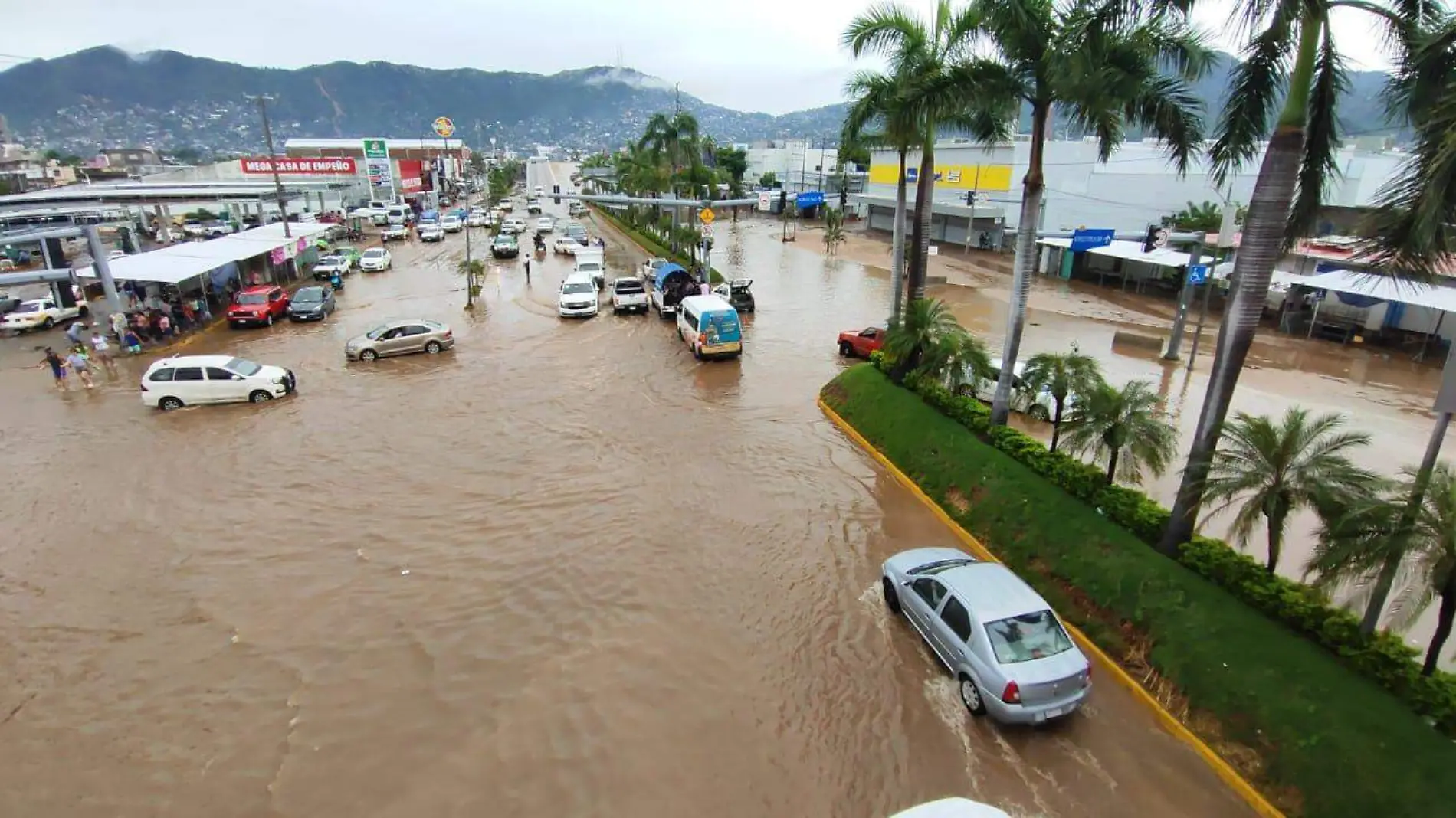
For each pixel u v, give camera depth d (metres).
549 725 9.95
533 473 17.89
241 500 16.52
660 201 38.62
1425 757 8.20
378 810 8.66
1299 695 9.34
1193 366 27.28
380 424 21.11
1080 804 8.76
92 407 22.50
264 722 10.05
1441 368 27.67
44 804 8.74
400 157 123.88
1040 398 20.22
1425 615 12.01
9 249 44.47
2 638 11.81
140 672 11.02
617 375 25.86
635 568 13.78
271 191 55.00
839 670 11.03
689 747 9.59
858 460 19.00
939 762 9.34
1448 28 9.12
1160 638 10.97
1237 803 8.81
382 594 12.98
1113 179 51.44
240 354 28.47
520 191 154.25
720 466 18.45
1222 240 24.72
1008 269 51.53
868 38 20.06
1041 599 10.39
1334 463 10.35
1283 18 10.15
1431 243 8.62
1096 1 12.41
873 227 79.25
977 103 16.08
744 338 31.55
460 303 38.16
